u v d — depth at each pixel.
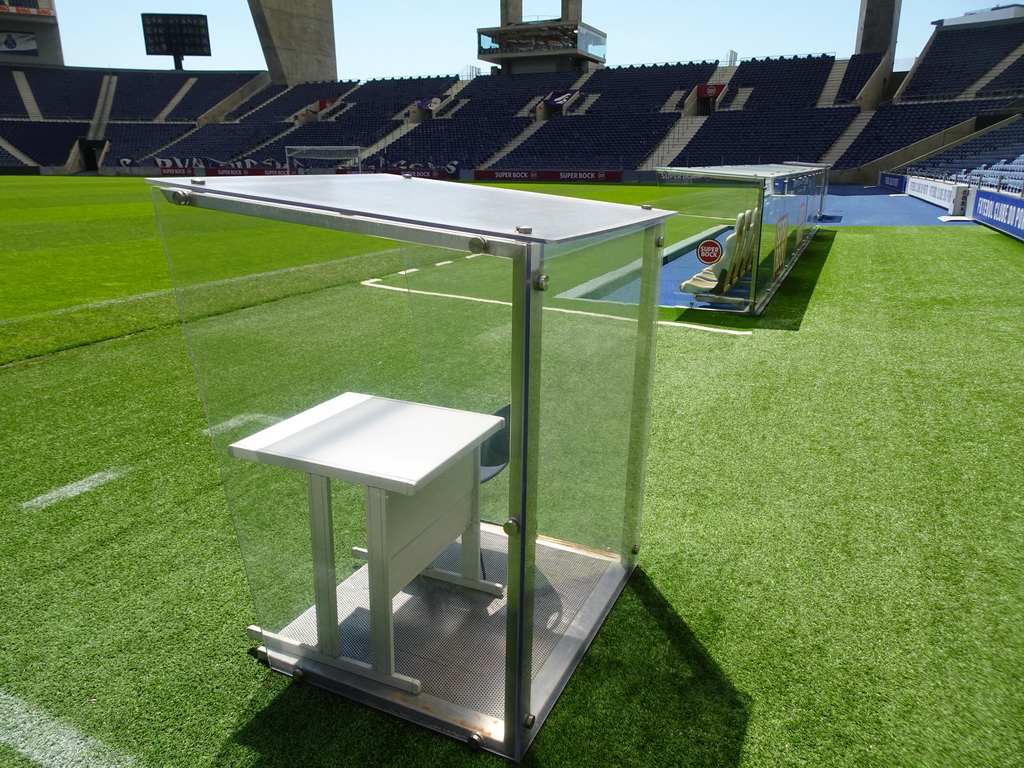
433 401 3.85
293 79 46.12
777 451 3.74
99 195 23.23
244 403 2.45
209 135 42.09
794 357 5.40
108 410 4.36
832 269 9.26
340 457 1.91
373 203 1.83
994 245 10.66
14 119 42.06
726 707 2.00
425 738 1.90
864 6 31.62
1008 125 24.88
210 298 2.23
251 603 2.49
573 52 39.72
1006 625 2.35
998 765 1.82
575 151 33.00
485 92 40.66
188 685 2.09
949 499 3.20
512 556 1.68
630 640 2.29
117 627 2.35
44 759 1.82
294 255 3.07
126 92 46.00
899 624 2.36
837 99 31.12
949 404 4.35
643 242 2.32
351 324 5.84
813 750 1.86
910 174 23.78
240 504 2.21
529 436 1.61
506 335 3.62
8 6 43.09
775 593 2.53
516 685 1.75
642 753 1.84
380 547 1.87
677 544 2.87
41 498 3.23
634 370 2.47
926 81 30.12
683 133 31.81
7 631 2.32
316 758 1.83
